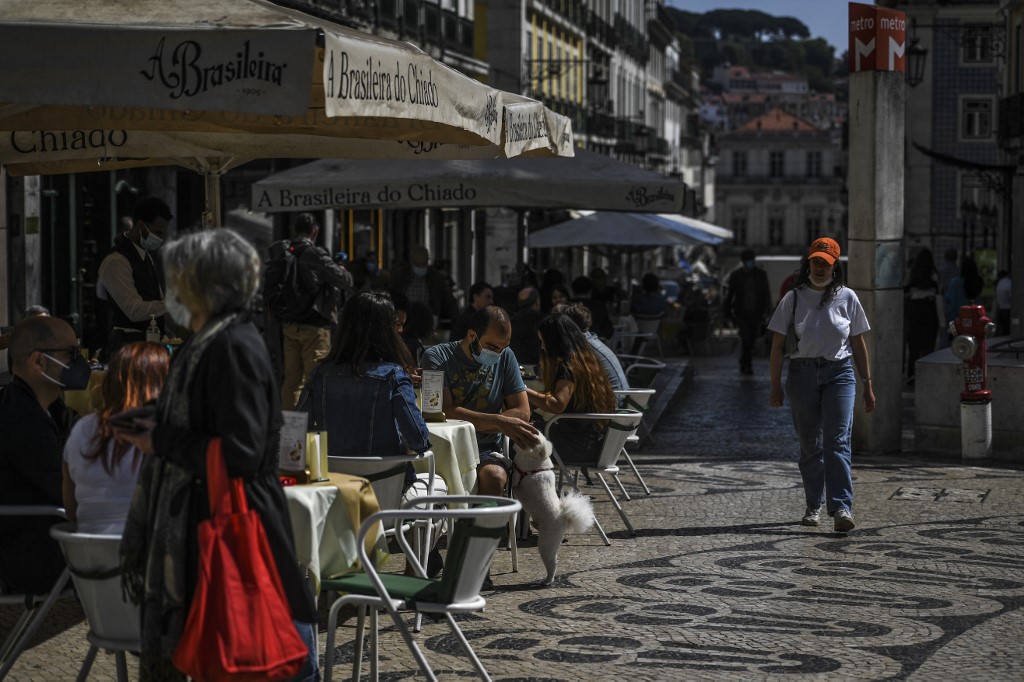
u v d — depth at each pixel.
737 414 16.61
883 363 12.62
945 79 49.78
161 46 5.04
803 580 7.69
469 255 39.91
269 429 4.26
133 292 9.71
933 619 6.85
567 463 8.91
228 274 4.21
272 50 4.96
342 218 27.55
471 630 6.64
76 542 4.76
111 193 17.62
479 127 7.09
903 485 10.88
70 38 5.07
